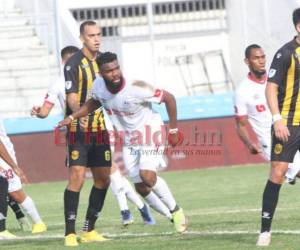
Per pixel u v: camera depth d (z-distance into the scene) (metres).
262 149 30.77
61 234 28.36
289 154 22.36
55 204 40.41
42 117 29.08
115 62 24.05
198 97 54.84
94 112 25.27
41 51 64.19
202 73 69.94
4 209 28.41
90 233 25.97
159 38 70.69
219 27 70.94
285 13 64.38
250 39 67.31
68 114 25.59
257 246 22.38
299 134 22.25
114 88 24.44
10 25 66.31
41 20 64.44
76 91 25.12
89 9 68.62
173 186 45.56
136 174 26.45
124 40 69.25
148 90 24.77
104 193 26.02
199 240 24.38
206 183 46.00
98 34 25.17
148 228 28.69
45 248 24.61
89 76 25.17
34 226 29.91
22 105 61.84
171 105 25.17
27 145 52.31
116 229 28.98
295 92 22.16
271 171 22.48
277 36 64.94
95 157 25.70
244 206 34.44
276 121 21.80
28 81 62.88
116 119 25.61
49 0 64.25
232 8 69.25
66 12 64.31
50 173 52.59
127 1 69.00
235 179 46.91
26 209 29.64
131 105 24.91
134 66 69.38
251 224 27.67
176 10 71.38
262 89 30.14
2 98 61.84
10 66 63.44
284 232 24.95
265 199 22.44
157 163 25.69
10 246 25.69
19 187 29.44
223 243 23.44
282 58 22.02
